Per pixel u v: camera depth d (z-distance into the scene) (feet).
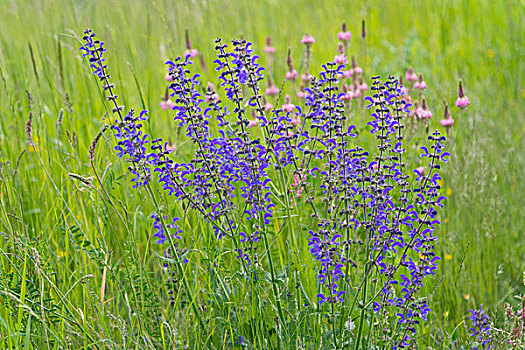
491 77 24.20
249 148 11.00
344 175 11.05
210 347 12.21
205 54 21.04
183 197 11.25
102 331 11.41
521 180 17.95
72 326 12.15
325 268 11.17
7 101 18.02
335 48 23.85
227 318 11.78
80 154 16.21
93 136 17.13
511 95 23.49
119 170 14.71
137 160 11.01
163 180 11.16
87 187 12.99
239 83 11.43
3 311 12.30
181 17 20.07
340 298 11.50
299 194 12.59
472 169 16.66
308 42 16.51
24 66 19.86
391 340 11.42
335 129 11.34
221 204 11.37
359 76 16.52
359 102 16.61
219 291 12.21
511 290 14.92
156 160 11.07
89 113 18.24
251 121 13.73
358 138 16.26
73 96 18.49
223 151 11.09
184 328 12.16
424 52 26.71
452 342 12.92
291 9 31.32
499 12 29.43
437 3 30.37
